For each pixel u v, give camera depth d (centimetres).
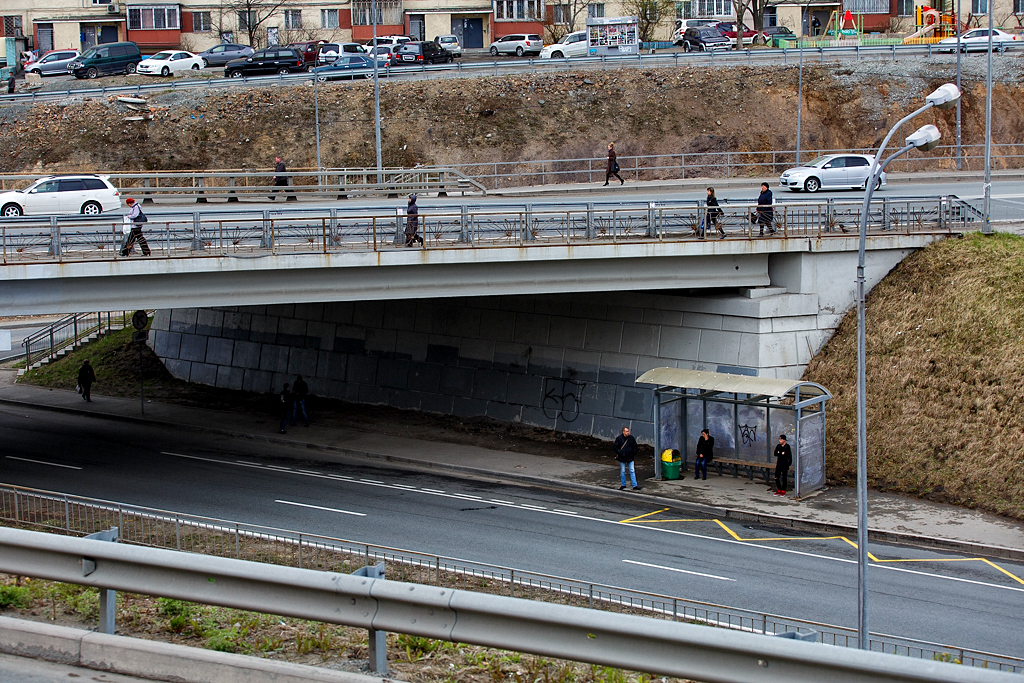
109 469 3578
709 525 3075
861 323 2056
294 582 921
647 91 7262
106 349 5572
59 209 4331
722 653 822
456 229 3509
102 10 9012
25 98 7231
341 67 7594
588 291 3675
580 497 3388
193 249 3180
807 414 3394
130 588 974
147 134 6944
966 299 3672
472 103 7156
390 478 3591
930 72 7312
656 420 3541
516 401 4359
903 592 2514
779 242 3781
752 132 7044
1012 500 3075
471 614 885
